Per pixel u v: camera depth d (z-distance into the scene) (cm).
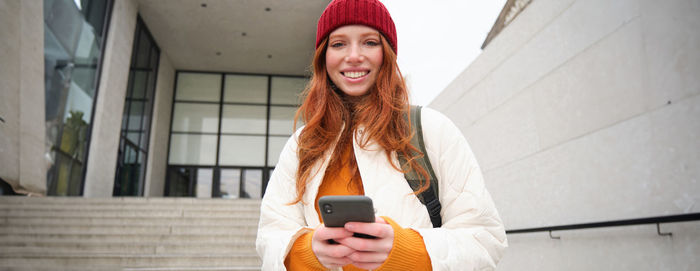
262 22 1268
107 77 971
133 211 652
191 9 1198
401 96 89
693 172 197
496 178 398
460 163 79
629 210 236
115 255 483
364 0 91
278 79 1587
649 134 224
